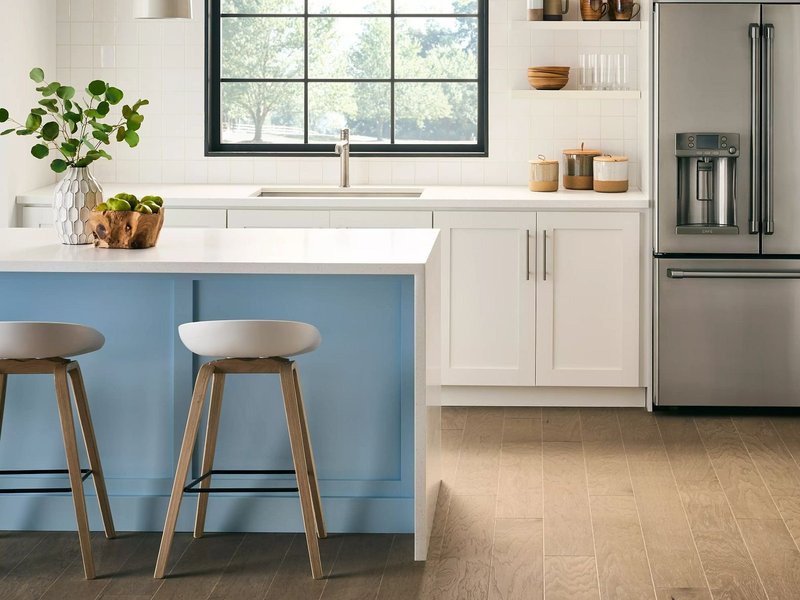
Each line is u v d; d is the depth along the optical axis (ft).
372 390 16.42
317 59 24.17
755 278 21.11
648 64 21.31
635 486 17.98
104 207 16.16
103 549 15.97
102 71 23.84
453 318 21.79
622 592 14.79
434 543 16.12
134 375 16.46
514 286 21.65
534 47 23.31
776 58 20.74
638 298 21.56
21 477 16.52
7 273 16.22
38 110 16.31
